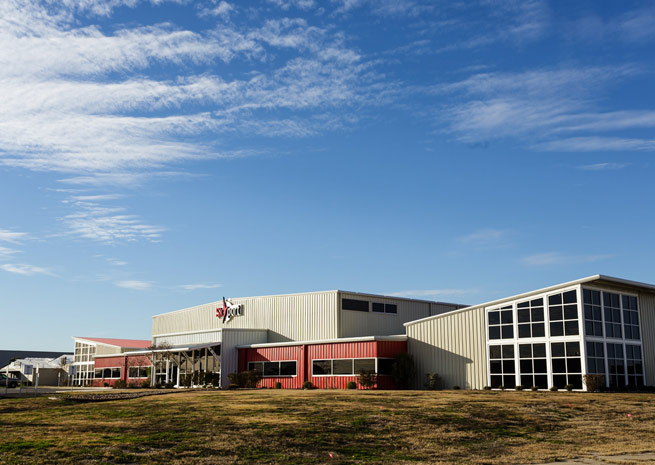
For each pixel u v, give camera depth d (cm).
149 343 6894
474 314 3828
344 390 3547
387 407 2430
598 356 3394
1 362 9019
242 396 2952
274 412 2245
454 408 2458
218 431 1827
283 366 4544
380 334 5022
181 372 5262
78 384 6681
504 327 3672
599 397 2953
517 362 3578
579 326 3350
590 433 2066
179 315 6362
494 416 2305
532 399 2833
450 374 3869
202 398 2852
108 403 2720
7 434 1764
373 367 3984
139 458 1472
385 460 1573
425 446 1769
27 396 3362
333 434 1852
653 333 3862
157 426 1914
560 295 3466
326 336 4794
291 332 5044
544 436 2000
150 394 3350
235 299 5581
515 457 1652
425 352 4028
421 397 2875
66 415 2230
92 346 6650
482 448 1780
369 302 5012
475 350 3778
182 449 1577
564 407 2591
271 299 5262
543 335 3494
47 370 7119
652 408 2619
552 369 3425
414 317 5322
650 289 3762
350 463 1524
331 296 4834
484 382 3700
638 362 3675
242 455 1548
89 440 1659
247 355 4847
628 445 1858
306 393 3169
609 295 3597
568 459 1630
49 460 1423
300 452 1612
